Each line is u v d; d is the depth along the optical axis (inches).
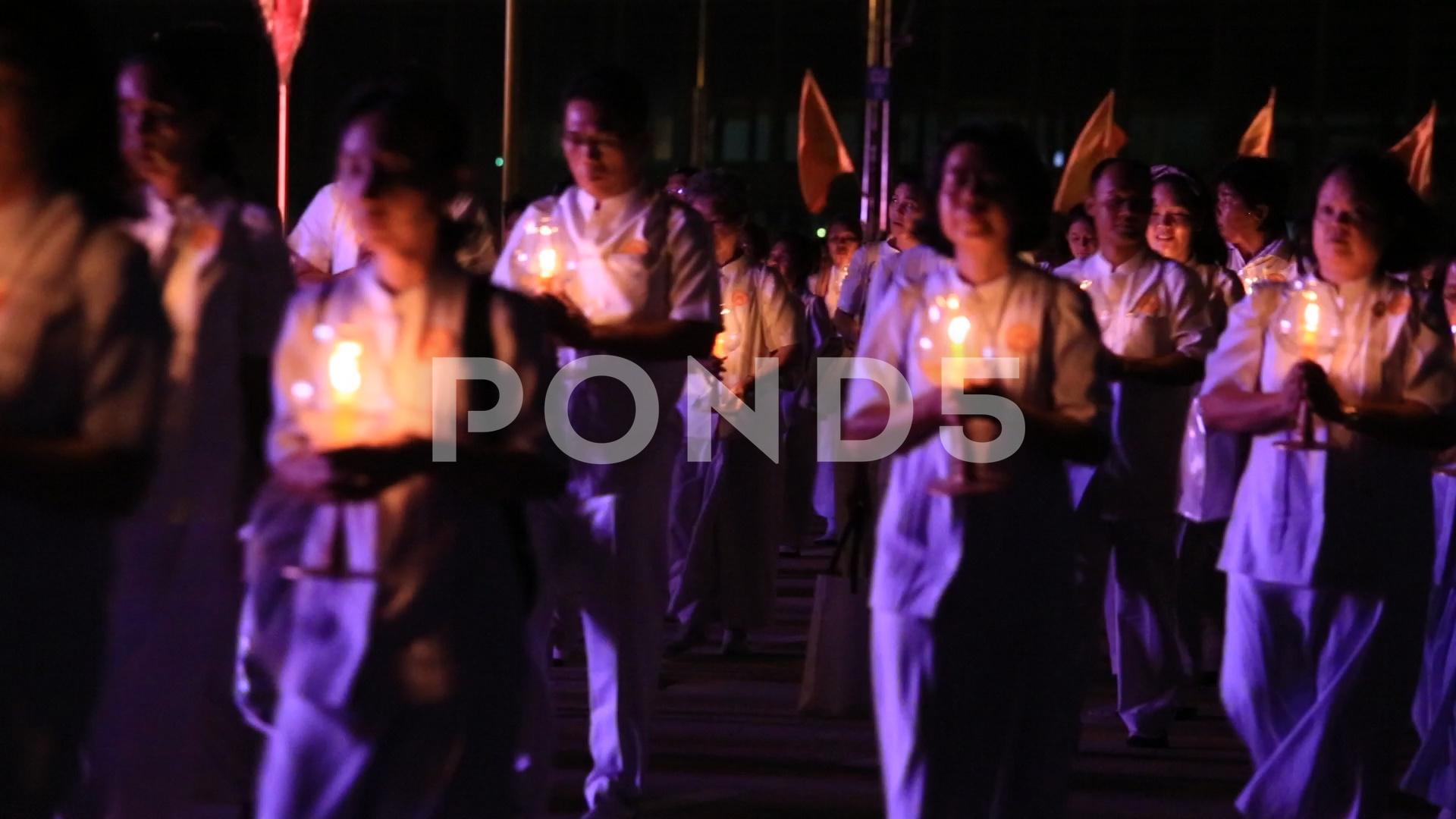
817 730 422.0
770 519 528.4
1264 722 303.1
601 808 326.6
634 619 326.6
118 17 2132.1
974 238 251.4
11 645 177.2
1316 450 295.7
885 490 265.0
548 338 213.2
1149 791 371.9
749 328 529.0
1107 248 420.2
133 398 179.0
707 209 533.0
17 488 175.3
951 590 246.1
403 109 204.1
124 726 257.8
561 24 2159.2
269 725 216.1
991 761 251.9
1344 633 297.7
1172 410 414.6
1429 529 298.7
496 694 205.8
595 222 324.8
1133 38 2058.3
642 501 325.4
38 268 176.2
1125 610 410.9
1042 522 250.2
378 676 201.3
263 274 267.4
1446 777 338.0
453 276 208.1
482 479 203.8
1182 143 2065.7
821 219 2144.4
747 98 2148.1
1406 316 292.2
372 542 202.7
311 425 207.8
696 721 430.6
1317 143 2046.0
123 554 256.7
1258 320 301.1
